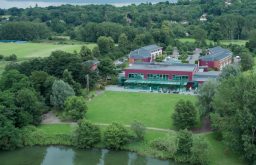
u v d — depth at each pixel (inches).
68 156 5137.8
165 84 7431.1
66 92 6274.6
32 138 5438.0
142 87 7588.6
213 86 5644.7
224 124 4788.4
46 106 6264.8
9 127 5246.1
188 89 7401.6
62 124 5841.5
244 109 4549.7
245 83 4808.1
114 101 6815.9
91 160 5034.5
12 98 5590.6
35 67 7234.3
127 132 5201.8
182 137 4867.1
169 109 6338.6
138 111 6284.5
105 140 5221.5
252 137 4586.6
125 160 5009.8
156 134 5393.7
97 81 7632.9
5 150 5305.1
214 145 5064.0
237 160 4707.2
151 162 4889.3
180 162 4820.4
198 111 5836.6
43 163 4972.9
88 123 5324.8
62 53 7618.1
